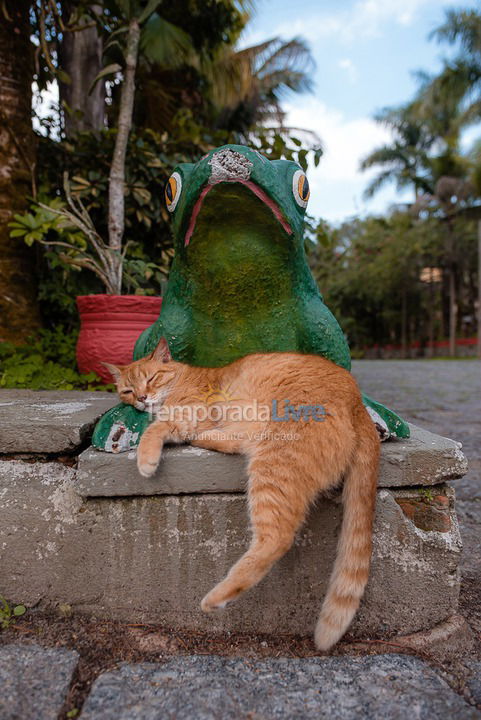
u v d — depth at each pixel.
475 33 18.55
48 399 3.04
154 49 6.68
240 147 1.94
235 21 9.18
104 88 8.08
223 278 2.13
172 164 5.54
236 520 1.98
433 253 25.94
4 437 2.07
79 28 5.01
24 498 2.02
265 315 2.24
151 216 5.58
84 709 1.46
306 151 4.79
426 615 1.98
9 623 1.94
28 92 4.87
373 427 1.94
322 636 1.75
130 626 1.97
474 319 31.08
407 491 2.01
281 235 2.05
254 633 2.00
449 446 2.03
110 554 1.99
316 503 1.98
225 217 1.99
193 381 2.19
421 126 25.38
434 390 9.02
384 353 34.22
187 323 2.32
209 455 1.96
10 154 4.66
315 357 2.15
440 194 24.08
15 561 2.02
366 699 1.52
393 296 30.56
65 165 5.52
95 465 1.94
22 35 4.77
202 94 10.95
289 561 1.99
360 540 1.79
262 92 14.63
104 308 3.80
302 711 1.46
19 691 1.53
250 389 2.06
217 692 1.54
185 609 2.00
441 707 1.49
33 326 4.79
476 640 1.98
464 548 2.81
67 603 2.01
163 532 1.98
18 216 4.27
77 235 4.58
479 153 21.30
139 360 2.32
